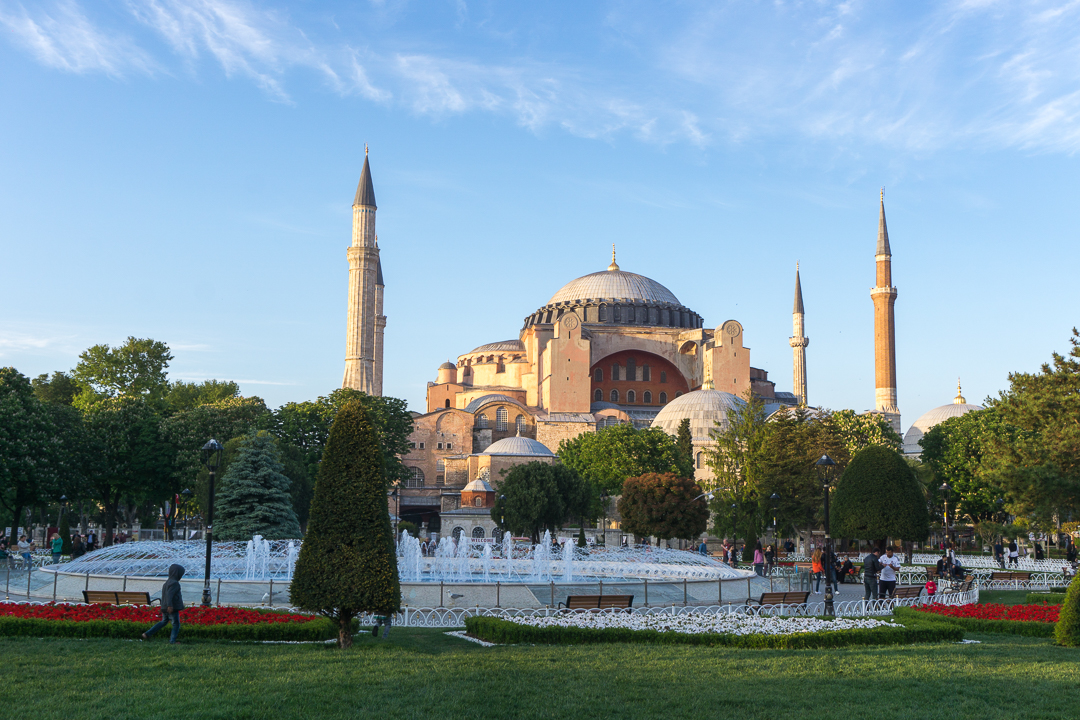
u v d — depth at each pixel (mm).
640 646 18531
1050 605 23656
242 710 11891
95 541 46531
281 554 40906
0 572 34812
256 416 75312
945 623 21031
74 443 60188
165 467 65438
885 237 108562
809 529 71438
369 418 17766
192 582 27594
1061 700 13047
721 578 31344
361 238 99062
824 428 72938
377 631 19984
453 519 86188
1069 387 40312
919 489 44688
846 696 13234
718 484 65375
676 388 119375
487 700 12656
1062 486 37219
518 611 22906
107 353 89062
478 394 117812
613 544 79500
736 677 14578
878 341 107500
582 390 107000
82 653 16344
